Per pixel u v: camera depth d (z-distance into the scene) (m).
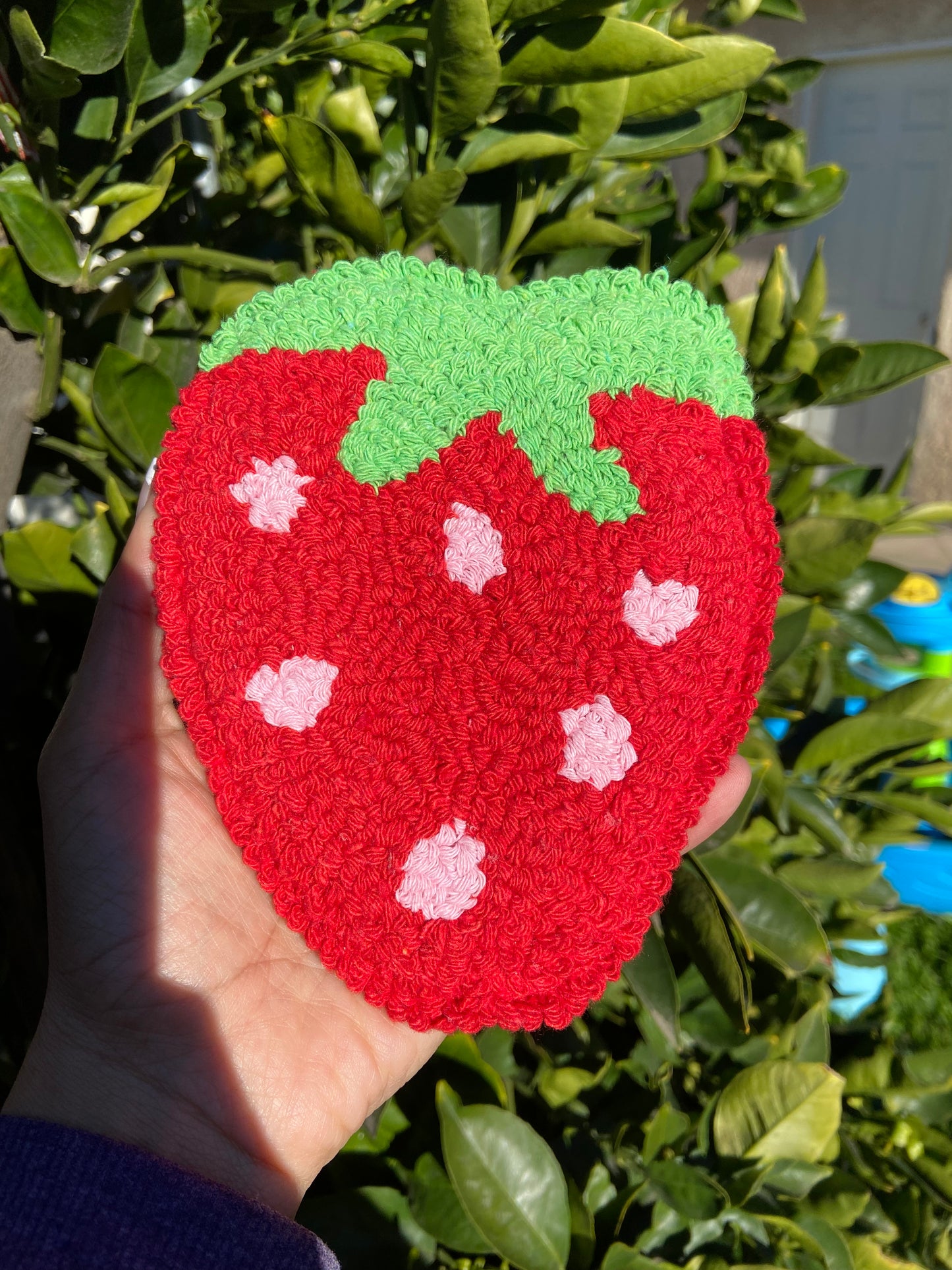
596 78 0.21
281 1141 0.18
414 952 0.18
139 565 0.19
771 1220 0.26
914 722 0.32
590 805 0.18
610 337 0.18
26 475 0.27
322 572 0.18
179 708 0.18
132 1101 0.17
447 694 0.18
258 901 0.19
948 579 0.49
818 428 1.05
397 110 0.25
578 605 0.18
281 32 0.24
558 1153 0.27
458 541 0.18
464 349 0.18
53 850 0.18
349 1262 0.24
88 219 0.31
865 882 0.32
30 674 0.28
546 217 0.27
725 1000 0.26
